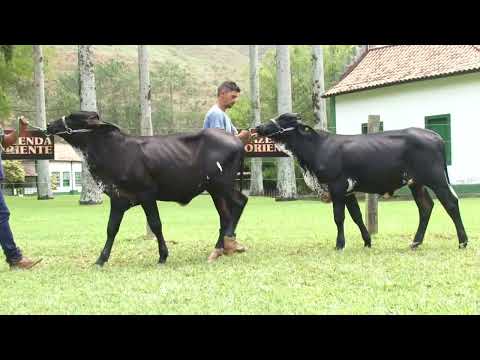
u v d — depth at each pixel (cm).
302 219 1354
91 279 616
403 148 775
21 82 3155
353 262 681
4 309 492
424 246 816
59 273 661
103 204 2252
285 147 807
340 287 541
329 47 3759
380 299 492
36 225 1341
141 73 1450
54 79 8106
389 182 783
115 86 7862
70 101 6938
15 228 1268
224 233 762
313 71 2550
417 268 630
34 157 1647
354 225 1163
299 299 499
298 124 790
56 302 512
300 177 3092
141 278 613
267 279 589
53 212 1795
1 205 697
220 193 752
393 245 845
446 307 462
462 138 2219
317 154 788
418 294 507
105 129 702
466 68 2139
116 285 579
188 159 728
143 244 947
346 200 820
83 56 2217
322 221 1288
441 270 616
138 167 705
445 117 2264
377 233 993
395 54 2611
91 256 826
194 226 1249
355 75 2653
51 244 973
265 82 3891
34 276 643
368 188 788
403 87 2402
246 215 1504
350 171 779
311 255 751
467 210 1432
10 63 2617
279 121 794
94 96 2245
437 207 1506
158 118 7725
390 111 2456
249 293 527
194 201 2397
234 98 837
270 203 2106
